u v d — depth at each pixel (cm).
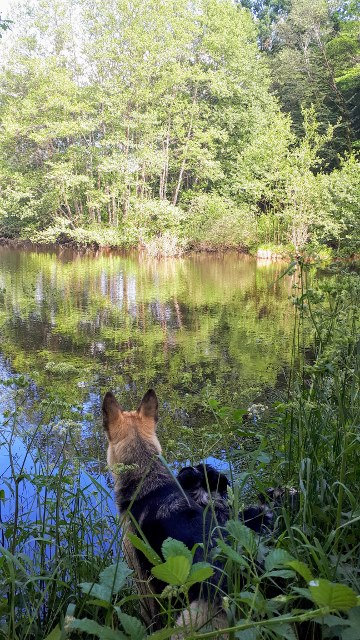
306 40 4859
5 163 3875
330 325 292
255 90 4019
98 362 900
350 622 122
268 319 1291
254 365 866
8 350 990
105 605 137
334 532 186
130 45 3625
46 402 321
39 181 3806
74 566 262
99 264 2728
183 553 127
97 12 3734
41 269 2453
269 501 243
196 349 990
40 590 253
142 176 3712
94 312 1398
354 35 4138
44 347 1015
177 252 3269
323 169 3919
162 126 3772
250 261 2919
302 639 196
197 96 4103
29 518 361
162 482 252
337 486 248
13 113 3753
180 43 3644
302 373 330
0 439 466
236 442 447
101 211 3966
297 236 2831
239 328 1187
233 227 3291
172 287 1889
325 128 3875
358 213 816
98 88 3819
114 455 268
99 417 608
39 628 226
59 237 3850
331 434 280
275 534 229
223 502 258
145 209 3469
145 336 1113
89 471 453
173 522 230
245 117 3894
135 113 3497
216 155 3950
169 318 1315
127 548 247
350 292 292
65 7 3900
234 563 178
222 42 3875
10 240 4034
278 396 606
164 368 859
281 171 3053
